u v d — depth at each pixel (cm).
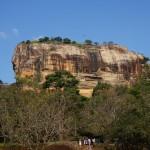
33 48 16512
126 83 16325
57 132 6619
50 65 16050
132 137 5372
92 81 16000
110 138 5762
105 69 16850
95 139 7731
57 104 8144
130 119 5562
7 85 11119
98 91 11862
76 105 8938
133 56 17775
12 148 6238
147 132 5303
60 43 17212
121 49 17888
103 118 7488
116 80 16438
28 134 5953
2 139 7412
